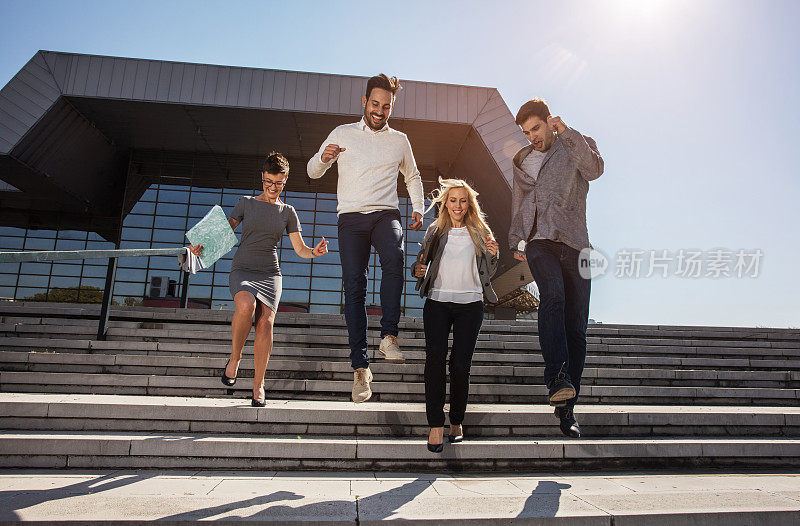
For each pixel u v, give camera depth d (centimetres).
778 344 568
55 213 1739
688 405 392
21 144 1328
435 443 259
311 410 290
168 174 1706
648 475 259
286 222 346
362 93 1466
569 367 289
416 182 339
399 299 293
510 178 1392
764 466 279
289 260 1590
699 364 481
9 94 1323
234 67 1434
